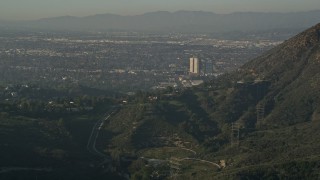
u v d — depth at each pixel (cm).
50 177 19512
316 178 17588
